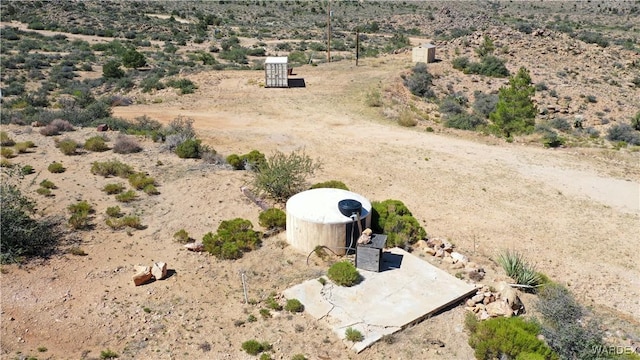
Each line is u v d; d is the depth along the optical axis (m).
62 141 25.94
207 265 15.41
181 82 47.22
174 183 21.53
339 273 14.24
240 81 49.09
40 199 19.02
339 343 12.15
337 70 53.84
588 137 38.78
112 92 49.12
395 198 22.66
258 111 38.59
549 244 19.20
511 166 27.66
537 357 11.27
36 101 41.16
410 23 119.56
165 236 17.03
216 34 97.88
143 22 107.75
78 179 21.38
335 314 13.07
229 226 17.17
